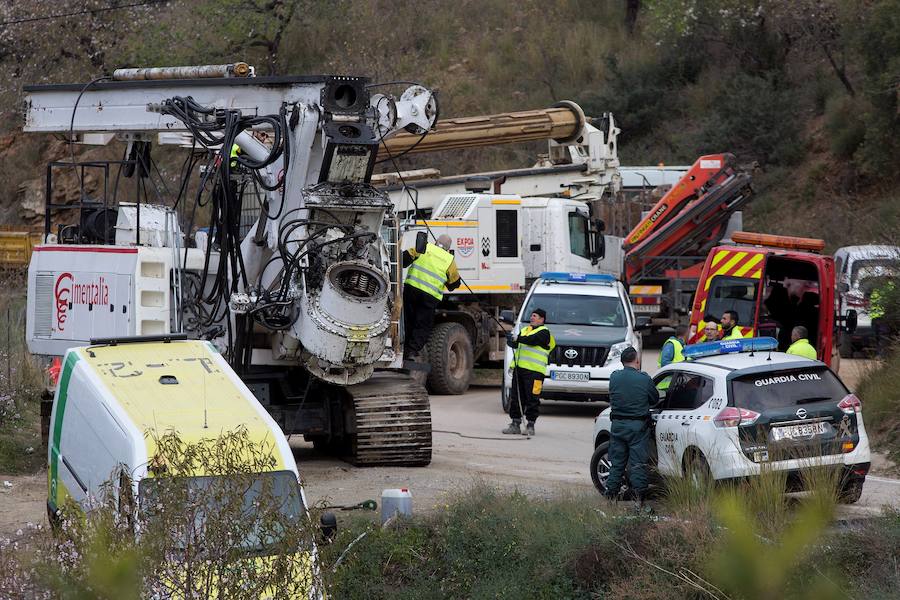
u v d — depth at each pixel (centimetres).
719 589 2305
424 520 3012
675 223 7712
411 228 6025
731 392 3044
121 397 2411
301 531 2023
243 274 3538
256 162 3462
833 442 3017
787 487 2984
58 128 3847
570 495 3162
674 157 10944
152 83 3647
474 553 2833
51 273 3853
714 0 11625
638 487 3206
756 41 11506
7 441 4162
